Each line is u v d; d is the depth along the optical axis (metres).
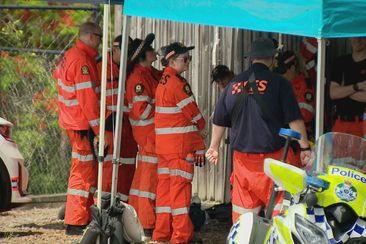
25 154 24.62
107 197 15.43
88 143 18.30
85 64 18.02
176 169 16.94
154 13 13.88
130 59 18.00
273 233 10.83
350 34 12.17
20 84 24.89
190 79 22.53
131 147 19.16
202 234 18.59
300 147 14.27
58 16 29.70
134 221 15.47
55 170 24.72
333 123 18.05
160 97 16.98
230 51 21.50
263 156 14.20
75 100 18.17
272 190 13.08
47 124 24.86
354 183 10.13
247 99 14.34
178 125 16.89
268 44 14.58
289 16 12.49
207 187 22.27
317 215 10.03
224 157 21.66
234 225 12.10
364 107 17.58
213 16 13.28
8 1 30.45
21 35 28.62
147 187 18.03
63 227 19.81
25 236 18.70
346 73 17.77
